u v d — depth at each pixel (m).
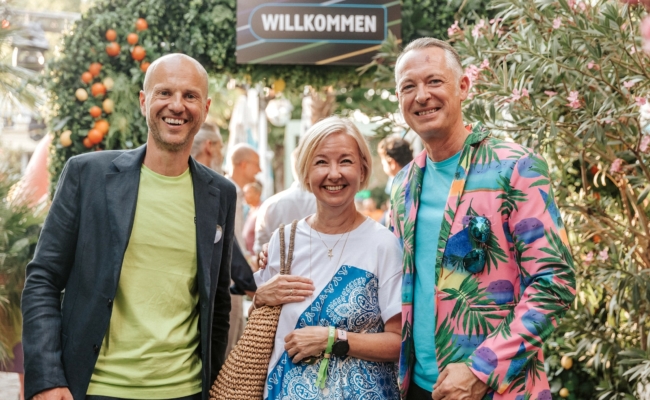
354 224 2.70
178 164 2.66
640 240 3.49
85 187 2.60
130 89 4.47
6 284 4.08
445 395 2.32
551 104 3.49
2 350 4.06
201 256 2.64
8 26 4.24
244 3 4.37
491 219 2.42
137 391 2.53
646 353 3.26
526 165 2.41
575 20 3.21
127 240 2.54
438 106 2.55
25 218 4.06
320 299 2.59
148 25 4.43
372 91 5.14
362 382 2.53
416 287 2.58
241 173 5.83
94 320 2.52
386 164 5.36
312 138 2.64
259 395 2.63
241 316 4.39
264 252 2.83
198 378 2.66
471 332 2.42
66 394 2.49
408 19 4.42
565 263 2.34
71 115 4.42
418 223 2.62
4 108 4.38
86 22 4.43
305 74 4.52
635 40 3.20
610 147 3.53
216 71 4.54
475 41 3.62
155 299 2.58
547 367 3.92
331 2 4.38
